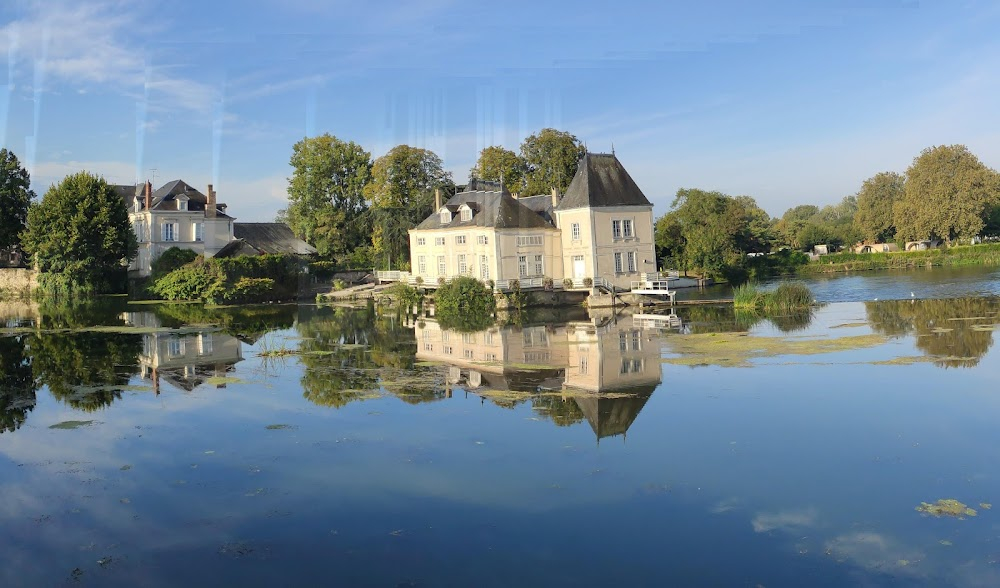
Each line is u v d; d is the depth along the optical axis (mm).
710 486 14664
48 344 34188
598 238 52438
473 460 16391
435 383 24250
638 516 13414
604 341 33281
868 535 12477
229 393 23047
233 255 67875
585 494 14414
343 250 75562
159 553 12328
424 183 70750
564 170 69625
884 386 22406
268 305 56219
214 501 14359
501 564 11797
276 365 28031
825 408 20062
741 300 47594
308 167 77125
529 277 52312
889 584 10992
